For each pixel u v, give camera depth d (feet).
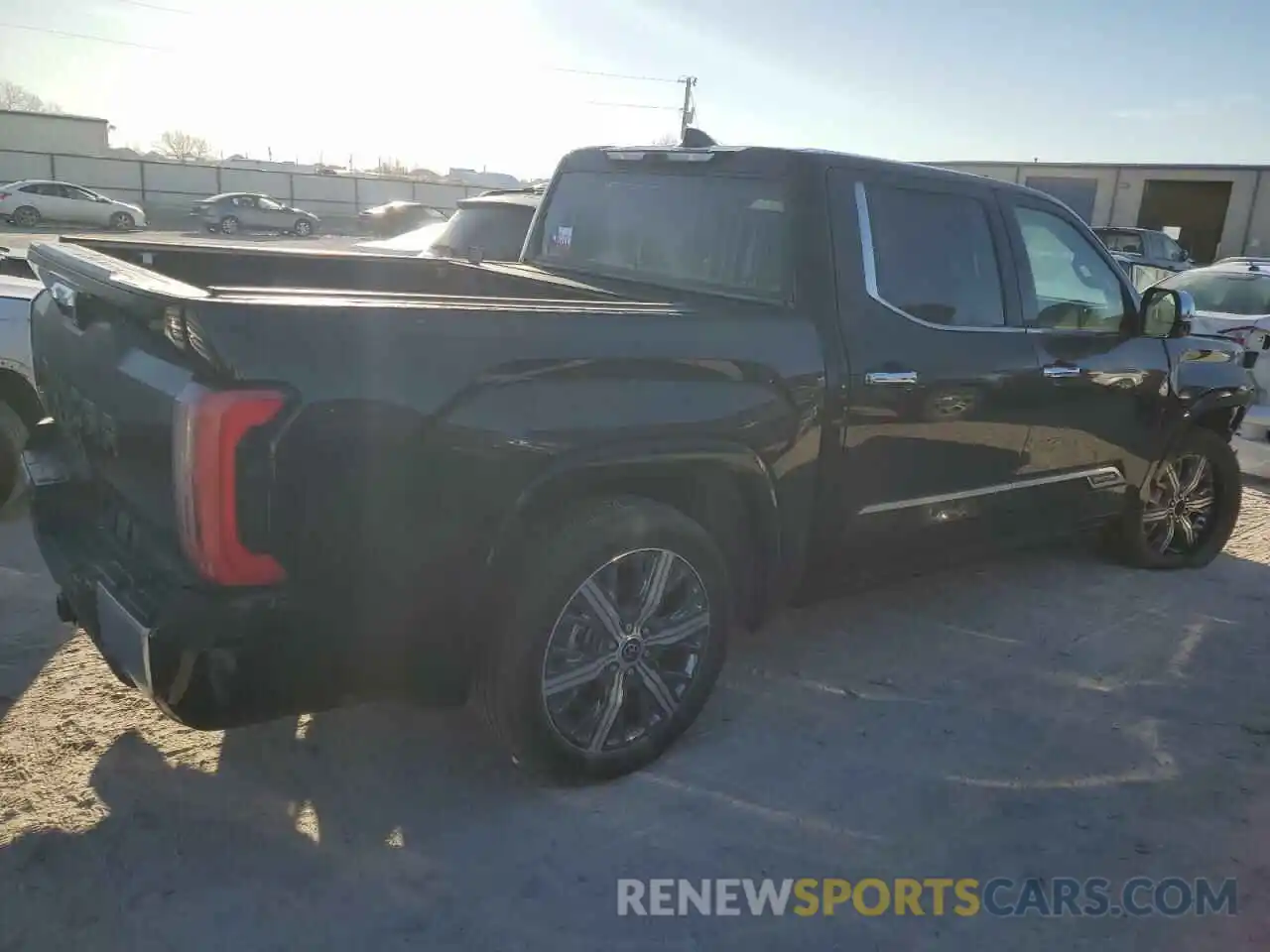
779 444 11.16
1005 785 11.27
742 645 14.43
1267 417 24.34
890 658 14.24
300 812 10.15
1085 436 15.21
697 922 8.97
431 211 104.94
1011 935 9.05
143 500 9.02
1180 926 9.23
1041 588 17.25
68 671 12.55
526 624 9.65
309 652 8.61
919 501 13.02
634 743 10.90
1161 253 70.33
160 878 9.12
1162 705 13.28
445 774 10.92
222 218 116.88
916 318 12.50
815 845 10.10
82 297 10.02
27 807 9.93
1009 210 13.84
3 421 17.78
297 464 8.07
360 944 8.52
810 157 11.93
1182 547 18.66
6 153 129.18
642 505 10.34
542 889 9.27
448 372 8.74
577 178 14.99
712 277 12.67
